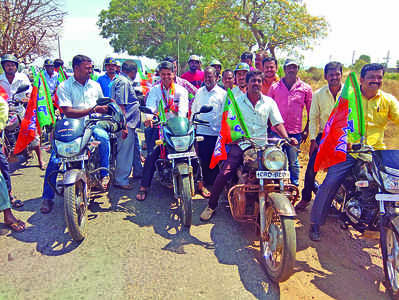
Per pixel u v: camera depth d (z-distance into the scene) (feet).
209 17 80.89
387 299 9.55
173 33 107.04
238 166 13.19
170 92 15.85
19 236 12.19
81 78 14.15
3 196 12.15
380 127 12.25
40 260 10.75
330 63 13.35
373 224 10.60
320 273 10.69
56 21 45.14
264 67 17.06
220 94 16.80
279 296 9.45
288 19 74.02
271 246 10.37
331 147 11.31
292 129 15.65
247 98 13.08
